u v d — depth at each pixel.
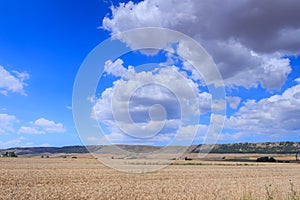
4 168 45.16
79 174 37.56
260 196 18.14
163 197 21.09
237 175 44.12
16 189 24.00
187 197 20.91
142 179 33.69
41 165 54.03
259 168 63.03
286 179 38.97
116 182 30.31
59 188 24.84
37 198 20.36
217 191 23.61
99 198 20.70
